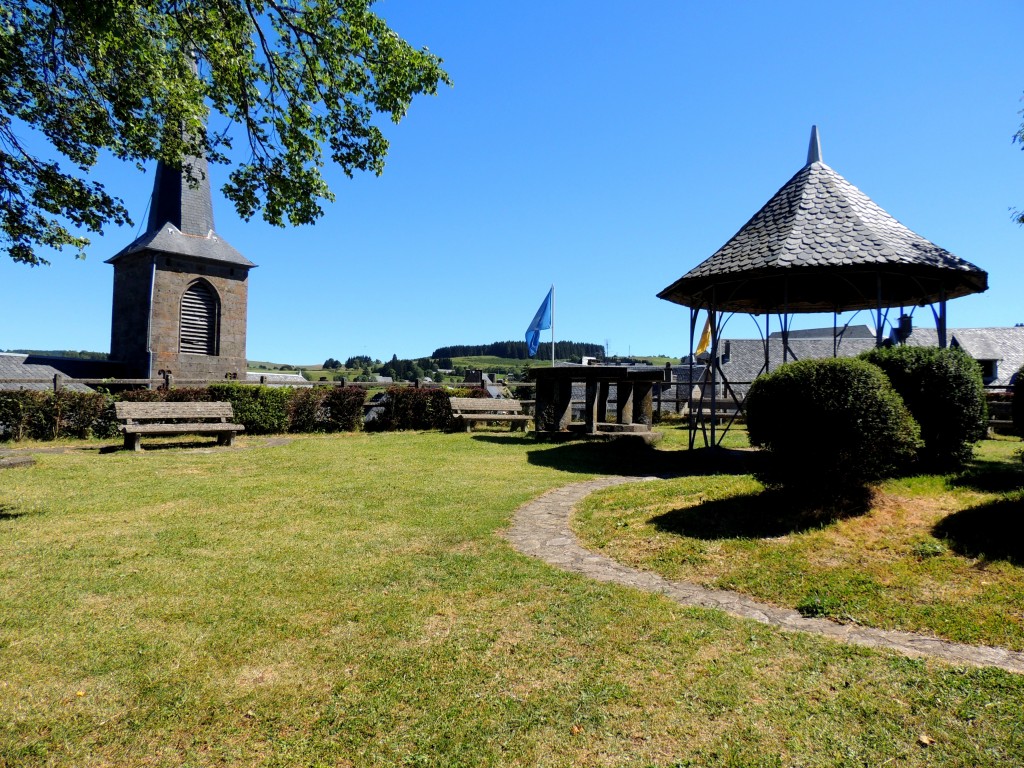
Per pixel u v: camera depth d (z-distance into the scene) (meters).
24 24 8.59
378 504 7.78
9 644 3.83
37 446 13.27
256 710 3.17
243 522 6.88
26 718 3.06
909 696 3.22
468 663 3.64
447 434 16.84
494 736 2.96
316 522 6.88
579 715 3.12
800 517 6.04
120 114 9.30
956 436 7.62
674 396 28.77
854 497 6.35
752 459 7.34
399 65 8.81
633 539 6.11
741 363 31.56
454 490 8.66
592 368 14.21
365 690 3.36
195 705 3.21
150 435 14.09
